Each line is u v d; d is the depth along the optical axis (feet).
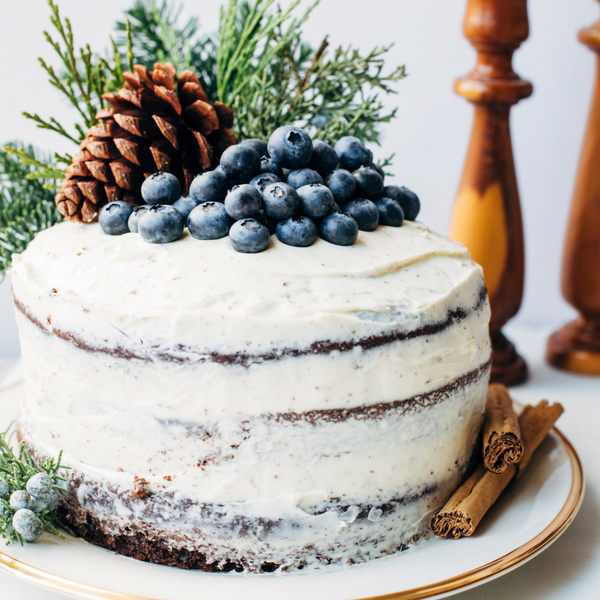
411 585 1.57
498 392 1.91
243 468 1.59
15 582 1.70
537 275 3.15
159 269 1.61
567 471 1.82
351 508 1.62
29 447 1.73
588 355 2.35
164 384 1.57
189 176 1.77
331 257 1.65
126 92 1.76
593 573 1.70
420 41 3.00
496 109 2.16
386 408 1.60
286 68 2.16
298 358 1.56
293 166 1.72
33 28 2.92
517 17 2.12
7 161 2.04
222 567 1.61
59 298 1.62
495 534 1.68
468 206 2.21
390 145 3.14
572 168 2.97
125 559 1.63
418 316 1.60
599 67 2.27
